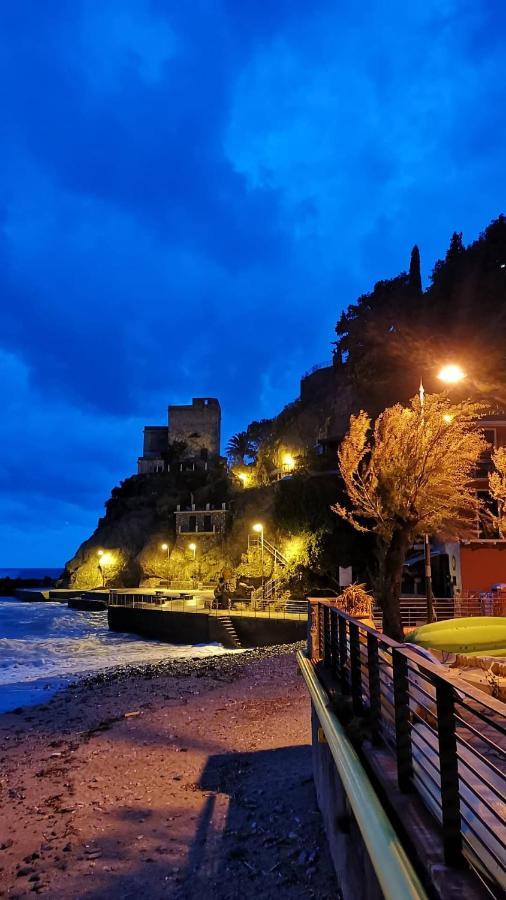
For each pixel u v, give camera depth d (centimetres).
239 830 820
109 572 8075
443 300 6378
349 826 525
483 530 2686
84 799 982
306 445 7450
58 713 1714
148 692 1941
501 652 638
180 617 4050
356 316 7431
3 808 954
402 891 268
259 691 1802
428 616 1752
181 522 7200
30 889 685
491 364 5312
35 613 6384
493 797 343
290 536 5078
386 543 1239
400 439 1209
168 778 1075
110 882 693
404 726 373
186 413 10588
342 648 666
